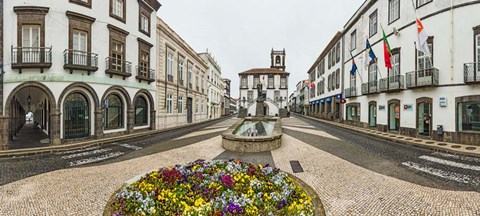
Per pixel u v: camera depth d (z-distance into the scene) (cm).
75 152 988
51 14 1173
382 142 1228
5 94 1098
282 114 4312
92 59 1320
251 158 823
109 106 1459
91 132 1327
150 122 1800
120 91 1508
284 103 5369
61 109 1195
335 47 2767
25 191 514
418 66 1365
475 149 970
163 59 1973
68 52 1208
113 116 1488
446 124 1188
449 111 1179
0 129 1049
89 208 427
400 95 1488
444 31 1205
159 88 1905
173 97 2175
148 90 1758
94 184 558
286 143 1112
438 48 1230
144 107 1778
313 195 472
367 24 1936
